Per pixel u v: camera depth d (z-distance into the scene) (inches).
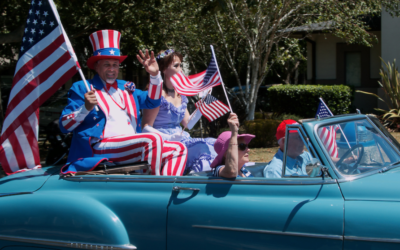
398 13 458.0
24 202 122.3
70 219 115.9
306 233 96.8
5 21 425.4
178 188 113.3
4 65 565.9
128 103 151.0
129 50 578.9
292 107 546.9
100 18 421.1
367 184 100.5
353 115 125.6
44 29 139.4
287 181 106.0
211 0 327.9
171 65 169.9
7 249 122.0
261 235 101.1
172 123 175.3
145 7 439.2
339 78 649.6
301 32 599.2
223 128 399.2
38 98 139.3
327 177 103.9
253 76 444.1
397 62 532.4
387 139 125.5
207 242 106.1
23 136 139.7
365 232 92.0
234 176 111.6
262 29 421.1
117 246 111.3
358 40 466.0
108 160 136.5
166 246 110.3
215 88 433.1
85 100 129.1
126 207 115.3
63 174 130.0
